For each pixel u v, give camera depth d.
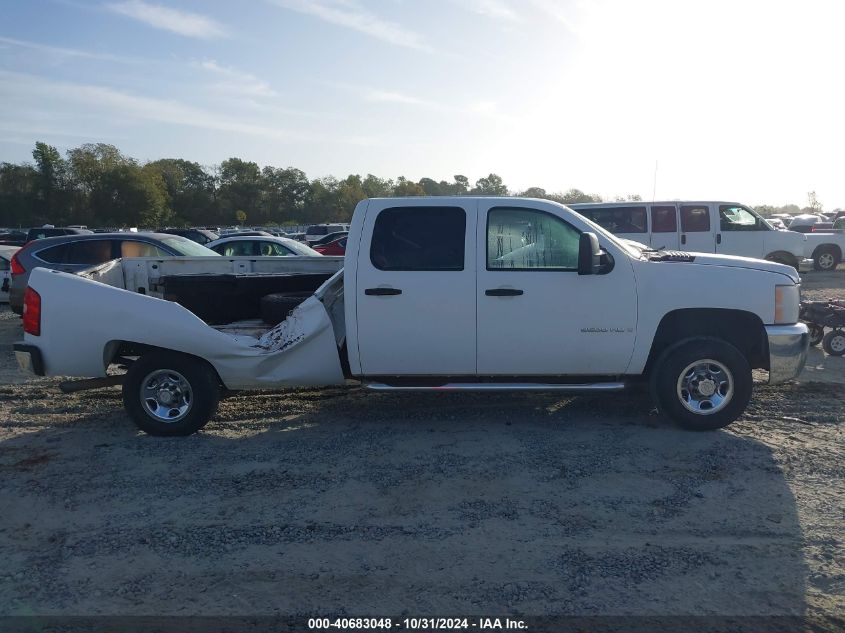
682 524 4.40
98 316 6.15
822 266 22.58
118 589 3.78
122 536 4.38
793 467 5.27
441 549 4.14
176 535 4.38
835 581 3.73
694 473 5.18
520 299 6.00
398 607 3.57
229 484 5.16
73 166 78.19
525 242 6.09
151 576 3.91
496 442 5.93
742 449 5.66
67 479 5.30
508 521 4.48
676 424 6.21
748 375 5.96
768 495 4.79
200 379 6.21
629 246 6.65
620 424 6.38
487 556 4.05
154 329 6.11
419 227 6.12
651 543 4.17
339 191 98.06
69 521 4.61
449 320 6.04
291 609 3.57
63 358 6.24
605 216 16.12
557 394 7.44
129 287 7.60
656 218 15.99
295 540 4.29
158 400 6.29
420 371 6.18
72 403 7.44
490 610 3.52
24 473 5.44
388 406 7.13
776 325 6.07
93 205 78.31
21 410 7.18
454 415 6.77
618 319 6.01
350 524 4.48
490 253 6.06
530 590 3.70
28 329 6.29
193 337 6.10
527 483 5.05
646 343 6.03
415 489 4.99
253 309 7.13
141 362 6.21
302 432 6.35
